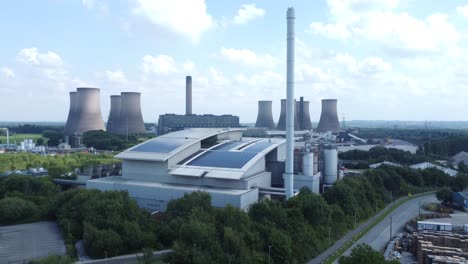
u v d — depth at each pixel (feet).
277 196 356.18
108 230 247.91
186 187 338.75
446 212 404.77
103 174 444.14
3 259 242.37
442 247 273.54
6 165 573.74
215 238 226.38
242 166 344.28
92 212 263.90
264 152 374.84
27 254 249.34
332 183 413.80
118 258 238.07
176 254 211.61
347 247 282.56
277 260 232.12
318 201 303.27
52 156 651.66
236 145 413.39
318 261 251.60
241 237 225.76
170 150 369.71
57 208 307.58
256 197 340.80
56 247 260.21
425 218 374.84
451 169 623.77
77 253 247.50
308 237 265.95
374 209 400.47
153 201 342.23
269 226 253.24
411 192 495.41
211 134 422.00
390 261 211.82
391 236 315.37
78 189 319.47
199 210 256.52
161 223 273.54
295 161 394.32
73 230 271.90
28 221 305.12
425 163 651.66
